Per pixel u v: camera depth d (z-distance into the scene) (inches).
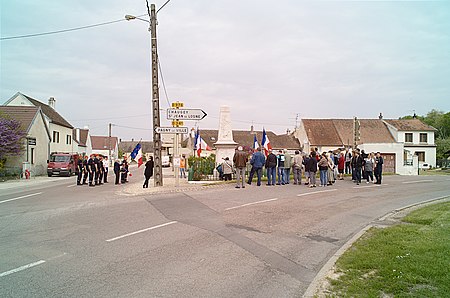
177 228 362.6
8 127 1252.5
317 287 204.2
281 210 471.5
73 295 192.1
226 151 1000.2
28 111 1536.7
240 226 375.6
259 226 376.8
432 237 301.7
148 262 252.1
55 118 1940.2
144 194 665.0
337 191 695.1
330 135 2181.3
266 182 860.0
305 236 338.3
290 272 238.8
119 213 450.0
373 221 410.9
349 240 317.1
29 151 1438.2
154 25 755.4
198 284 212.2
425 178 1087.6
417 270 215.5
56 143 1897.1
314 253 283.9
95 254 269.7
